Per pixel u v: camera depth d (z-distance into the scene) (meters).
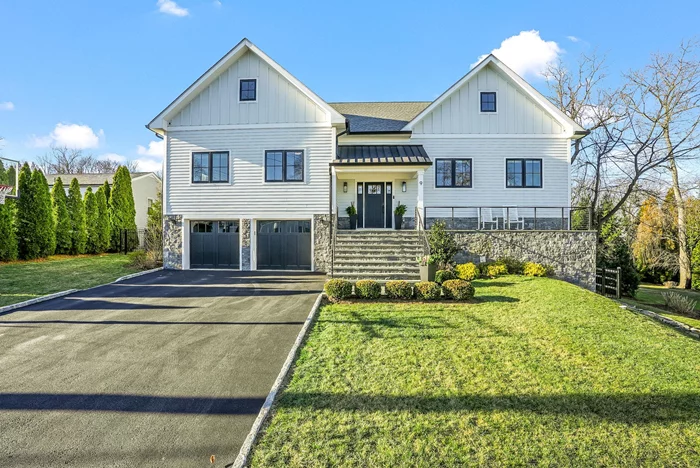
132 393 4.63
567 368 5.18
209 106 15.95
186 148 16.00
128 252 22.92
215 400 4.46
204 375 5.17
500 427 3.71
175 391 4.69
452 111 16.88
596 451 3.35
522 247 13.86
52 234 17.98
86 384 4.88
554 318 7.68
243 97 15.88
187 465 3.28
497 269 12.84
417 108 19.98
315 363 5.33
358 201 17.27
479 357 5.56
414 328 7.00
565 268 13.72
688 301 15.36
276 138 15.74
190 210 15.96
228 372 5.27
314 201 15.65
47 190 17.81
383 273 11.79
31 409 4.23
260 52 15.47
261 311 8.70
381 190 17.28
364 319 7.63
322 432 3.60
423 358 5.51
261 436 3.55
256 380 5.01
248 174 15.80
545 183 16.64
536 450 3.36
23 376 5.12
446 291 9.34
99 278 12.99
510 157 16.72
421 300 9.26
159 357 5.85
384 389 4.50
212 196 15.90
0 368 5.40
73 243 20.00
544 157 16.69
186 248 16.08
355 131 16.84
